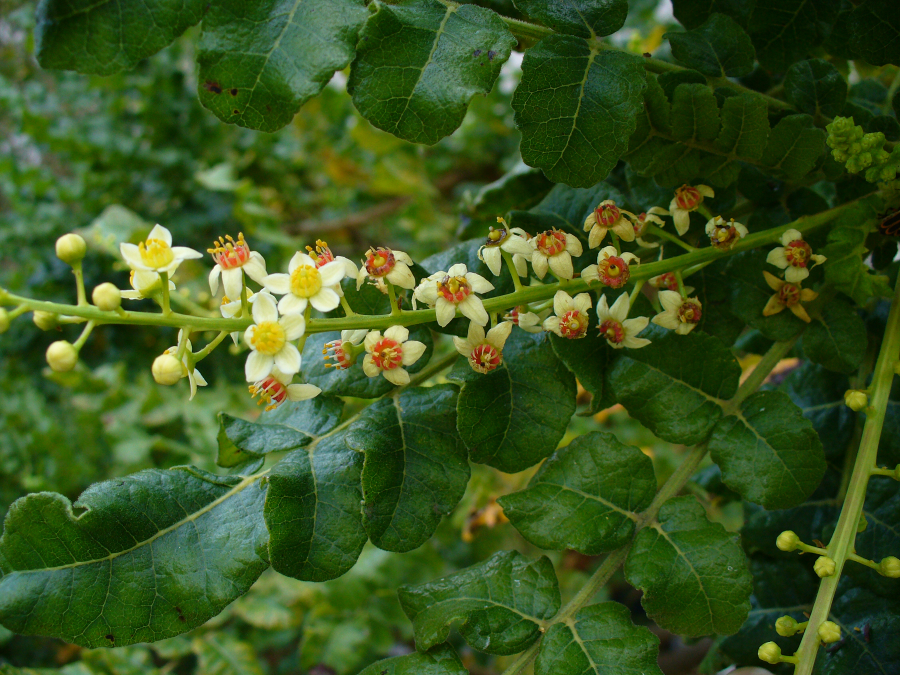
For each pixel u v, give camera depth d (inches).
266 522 5.6
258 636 17.4
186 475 6.0
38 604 5.4
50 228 18.4
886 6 6.3
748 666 7.4
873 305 7.4
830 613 7.0
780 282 6.6
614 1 5.9
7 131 22.0
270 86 5.2
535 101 5.7
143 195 19.0
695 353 6.4
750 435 6.2
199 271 17.5
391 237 24.7
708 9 7.0
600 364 6.4
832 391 7.6
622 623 5.9
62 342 4.8
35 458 15.6
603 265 6.0
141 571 5.7
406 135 5.4
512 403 6.1
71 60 5.2
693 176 6.5
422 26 5.5
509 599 6.2
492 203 9.2
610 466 6.3
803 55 7.0
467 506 15.2
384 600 15.3
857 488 5.9
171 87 19.1
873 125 6.5
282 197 22.5
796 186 7.1
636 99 5.7
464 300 5.7
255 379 5.3
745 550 7.8
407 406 6.2
